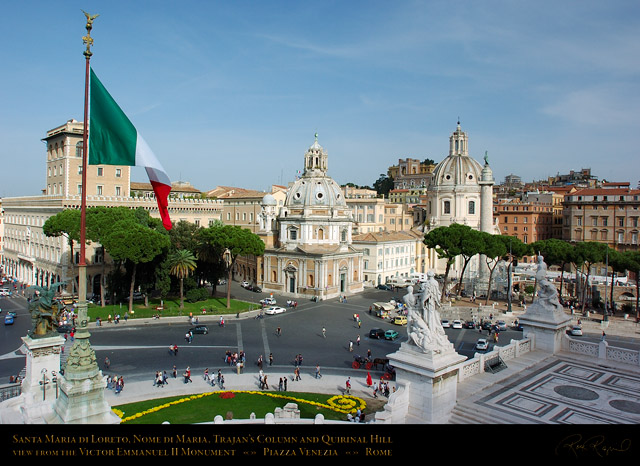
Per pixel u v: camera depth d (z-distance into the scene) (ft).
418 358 81.46
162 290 288.30
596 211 442.50
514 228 529.04
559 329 117.70
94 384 73.26
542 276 120.37
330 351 208.44
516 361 110.01
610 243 435.94
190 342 218.38
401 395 82.07
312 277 345.72
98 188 375.86
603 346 113.09
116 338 221.25
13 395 122.42
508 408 84.17
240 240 296.92
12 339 213.87
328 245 369.50
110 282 292.40
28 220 400.26
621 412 82.53
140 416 133.39
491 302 307.37
